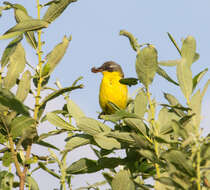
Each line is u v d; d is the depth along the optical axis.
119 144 5.24
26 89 4.74
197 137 3.75
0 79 4.90
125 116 4.76
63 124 5.53
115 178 4.51
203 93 4.34
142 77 4.43
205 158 3.70
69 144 5.30
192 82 4.52
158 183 4.12
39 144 5.29
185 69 4.38
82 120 5.39
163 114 4.80
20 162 5.33
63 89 4.78
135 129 4.96
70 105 5.80
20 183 4.58
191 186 3.77
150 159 4.30
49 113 5.55
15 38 5.09
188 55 4.50
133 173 5.48
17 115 4.95
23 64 4.91
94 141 5.40
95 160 5.34
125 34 4.76
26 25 4.82
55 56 5.04
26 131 4.69
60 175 5.36
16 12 5.36
